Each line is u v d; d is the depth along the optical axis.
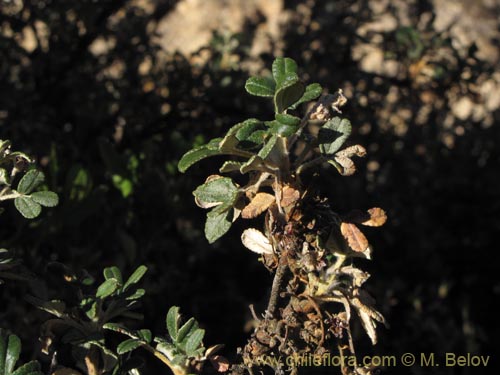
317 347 0.30
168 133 0.62
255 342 0.30
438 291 0.72
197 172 0.58
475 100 0.67
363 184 0.71
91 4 0.62
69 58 0.64
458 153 0.76
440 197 0.75
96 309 0.31
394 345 0.67
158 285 0.56
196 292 0.64
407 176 0.74
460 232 0.75
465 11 1.12
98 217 0.51
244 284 0.67
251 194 0.29
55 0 0.62
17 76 0.66
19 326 0.45
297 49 0.68
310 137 0.29
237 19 1.04
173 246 0.59
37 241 0.46
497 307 0.74
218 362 0.30
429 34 0.66
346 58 0.68
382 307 0.69
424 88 0.67
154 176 0.51
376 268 0.72
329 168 0.70
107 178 0.55
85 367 0.32
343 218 0.28
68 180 0.46
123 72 0.69
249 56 0.69
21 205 0.29
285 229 0.28
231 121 0.64
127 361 0.32
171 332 0.31
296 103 0.28
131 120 0.63
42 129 0.61
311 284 0.30
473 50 0.64
